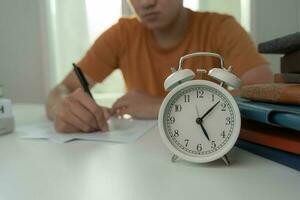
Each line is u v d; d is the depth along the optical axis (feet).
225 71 1.49
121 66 4.62
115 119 2.87
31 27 6.36
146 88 4.35
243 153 1.62
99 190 1.17
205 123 1.47
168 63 4.25
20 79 6.51
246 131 1.63
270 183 1.21
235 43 4.01
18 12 6.33
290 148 1.38
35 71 6.46
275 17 6.20
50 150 1.79
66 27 6.12
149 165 1.47
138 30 4.50
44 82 6.30
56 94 3.49
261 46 1.95
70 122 2.23
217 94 1.47
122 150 1.76
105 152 1.72
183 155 1.46
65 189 1.18
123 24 4.61
